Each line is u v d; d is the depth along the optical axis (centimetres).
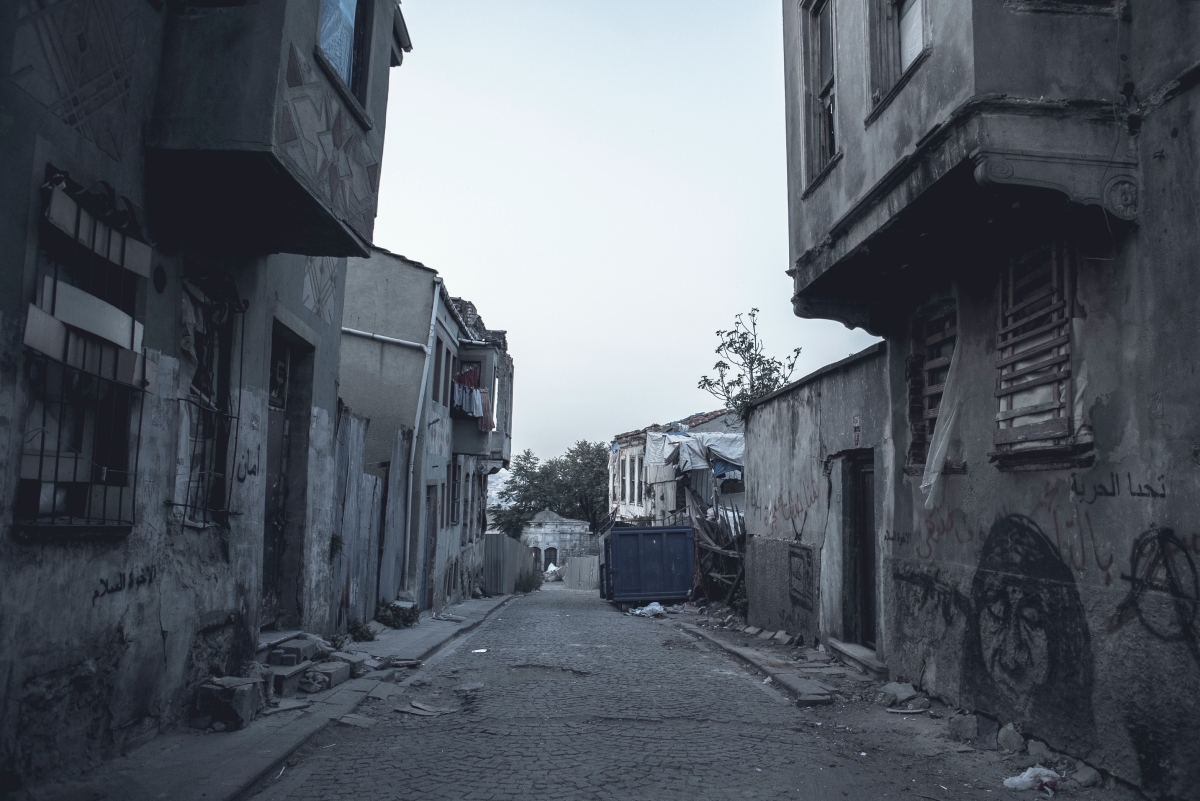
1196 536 481
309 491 991
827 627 1121
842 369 1078
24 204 454
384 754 607
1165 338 513
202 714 644
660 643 1345
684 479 2367
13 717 443
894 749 654
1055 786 549
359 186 776
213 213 679
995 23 577
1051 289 620
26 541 454
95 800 456
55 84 481
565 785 533
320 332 1032
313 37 652
